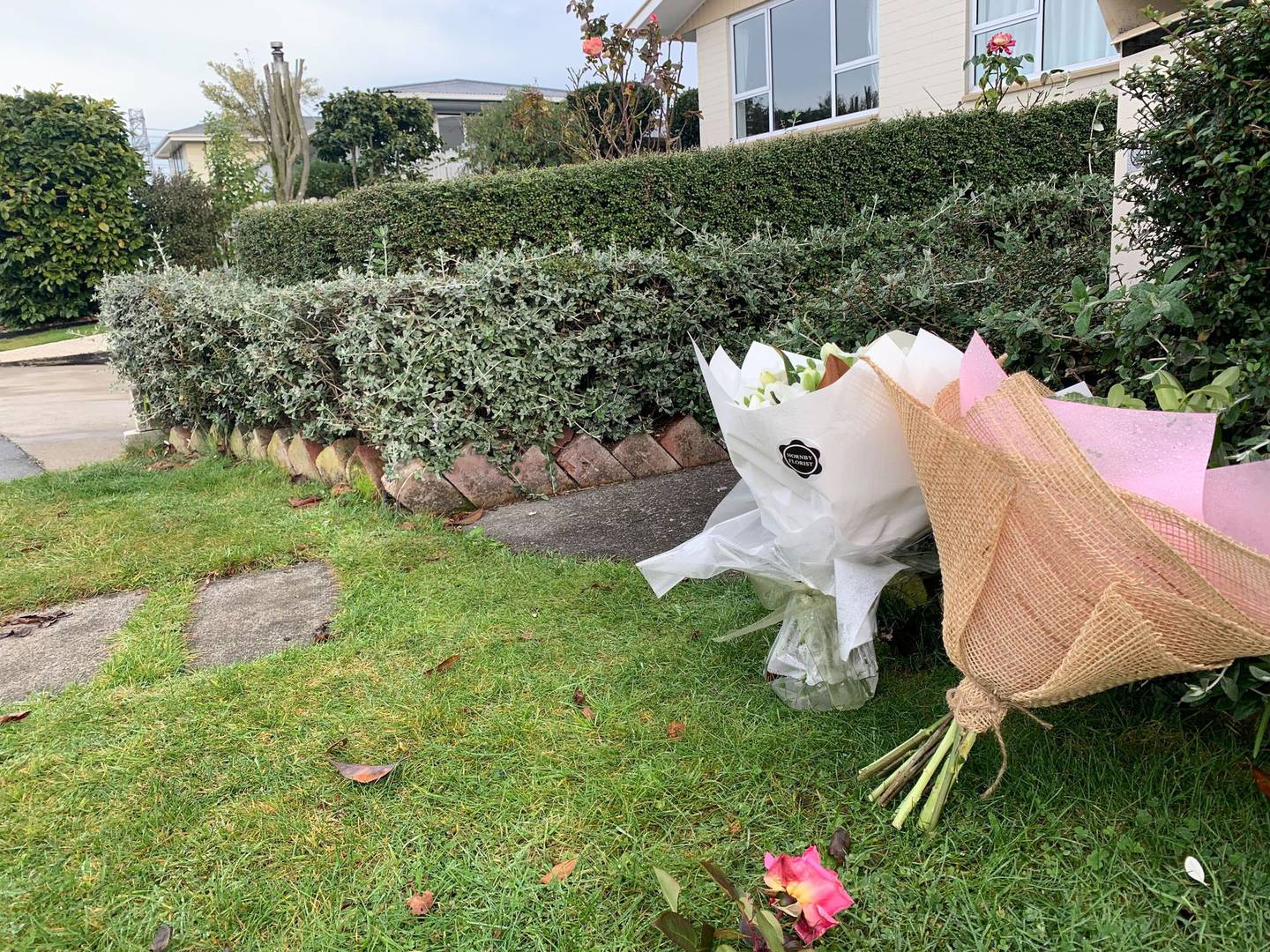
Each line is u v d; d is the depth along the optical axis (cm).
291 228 690
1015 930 138
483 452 383
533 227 634
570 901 148
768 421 167
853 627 169
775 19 1137
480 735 196
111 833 169
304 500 398
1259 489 141
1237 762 169
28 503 413
